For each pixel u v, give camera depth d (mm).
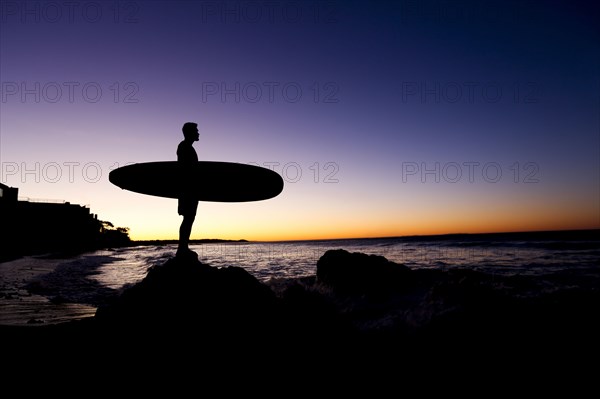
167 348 3279
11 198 48531
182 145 4211
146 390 2904
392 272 8188
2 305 8305
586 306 5977
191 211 4258
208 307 3682
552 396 3303
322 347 3965
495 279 9617
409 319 5410
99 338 3467
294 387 3215
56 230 55594
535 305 5965
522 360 4059
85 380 2992
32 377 3020
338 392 3254
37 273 17500
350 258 8664
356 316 6027
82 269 21672
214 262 24016
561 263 16703
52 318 6594
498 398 3338
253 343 3551
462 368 3910
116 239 99875
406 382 3549
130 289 4012
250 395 2998
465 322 5004
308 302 5082
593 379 3576
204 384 3010
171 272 3953
